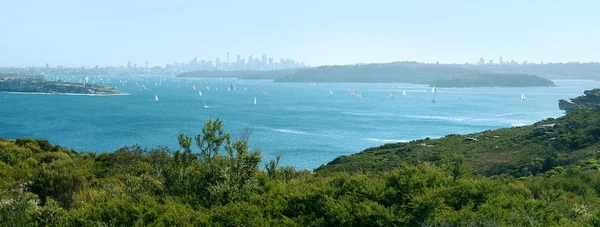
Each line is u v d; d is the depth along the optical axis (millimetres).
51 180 13445
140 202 9172
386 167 37344
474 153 44031
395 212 8406
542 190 14430
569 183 16156
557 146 42094
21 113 130875
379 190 9227
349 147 81062
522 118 130125
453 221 8023
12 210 9852
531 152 41344
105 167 19359
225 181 9875
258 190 10211
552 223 8773
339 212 8305
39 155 23031
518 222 8211
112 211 8820
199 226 8078
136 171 15750
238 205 8633
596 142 40812
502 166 35844
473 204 8750
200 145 10828
